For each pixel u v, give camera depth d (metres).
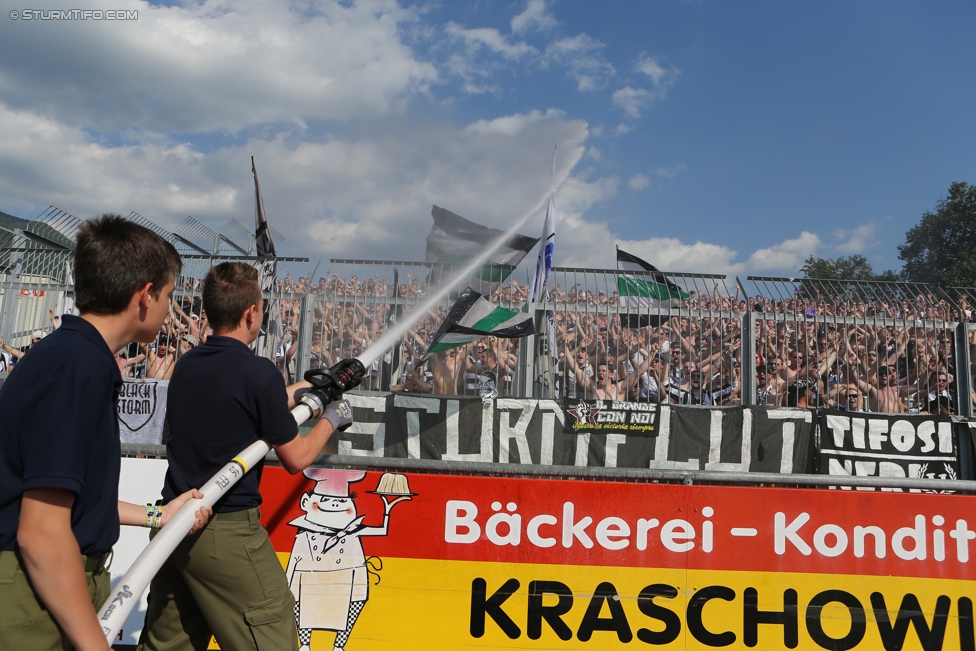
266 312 5.89
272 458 3.92
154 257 2.01
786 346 6.05
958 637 3.73
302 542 3.81
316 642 3.75
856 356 6.02
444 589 3.79
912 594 3.75
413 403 5.57
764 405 5.71
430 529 3.83
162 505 2.71
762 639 3.74
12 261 6.16
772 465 5.54
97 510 1.86
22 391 1.69
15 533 1.69
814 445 5.56
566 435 5.58
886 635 3.73
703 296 6.09
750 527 3.81
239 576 2.65
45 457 1.63
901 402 5.94
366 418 5.57
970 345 6.11
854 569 3.78
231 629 2.66
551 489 3.84
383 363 5.88
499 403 5.60
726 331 5.99
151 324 2.06
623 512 3.82
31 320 6.14
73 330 1.82
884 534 3.79
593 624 3.76
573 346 5.94
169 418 2.81
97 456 1.83
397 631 3.77
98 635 1.68
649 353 5.95
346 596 3.79
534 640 3.76
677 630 3.76
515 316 5.32
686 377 5.97
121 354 5.92
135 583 2.11
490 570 3.80
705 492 3.83
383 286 5.91
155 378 5.79
